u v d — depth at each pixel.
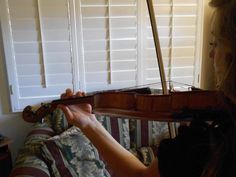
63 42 2.21
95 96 1.06
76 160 1.72
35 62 2.20
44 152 1.65
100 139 0.79
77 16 2.18
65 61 2.25
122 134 2.19
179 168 0.57
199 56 2.45
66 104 1.01
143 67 2.39
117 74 2.36
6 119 2.28
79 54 2.26
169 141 0.61
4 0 2.04
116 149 0.76
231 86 0.46
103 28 2.25
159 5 2.29
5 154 2.07
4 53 2.15
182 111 0.89
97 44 2.27
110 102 1.09
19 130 2.32
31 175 1.38
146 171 0.66
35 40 2.16
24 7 2.08
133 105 1.05
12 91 2.21
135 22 2.29
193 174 0.55
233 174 0.49
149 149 2.18
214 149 0.53
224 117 0.54
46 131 1.96
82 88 2.33
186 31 2.38
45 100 2.27
